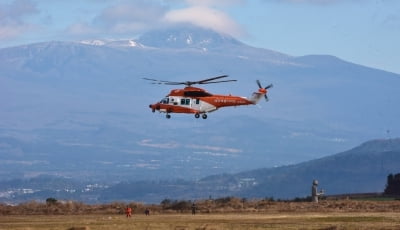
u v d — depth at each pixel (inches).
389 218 7578.7
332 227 6451.8
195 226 6653.5
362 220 7337.6
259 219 7578.7
